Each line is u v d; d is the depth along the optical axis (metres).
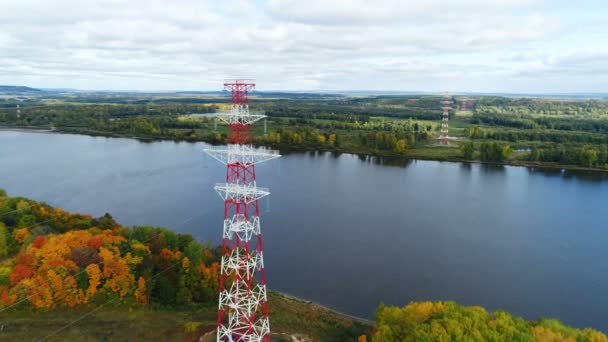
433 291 95.00
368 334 74.00
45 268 73.25
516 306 90.50
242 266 64.12
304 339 70.62
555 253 115.94
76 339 64.94
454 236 126.12
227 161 62.25
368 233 126.56
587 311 89.38
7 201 102.62
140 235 92.25
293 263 105.81
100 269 77.00
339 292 93.12
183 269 84.06
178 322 72.19
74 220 100.12
